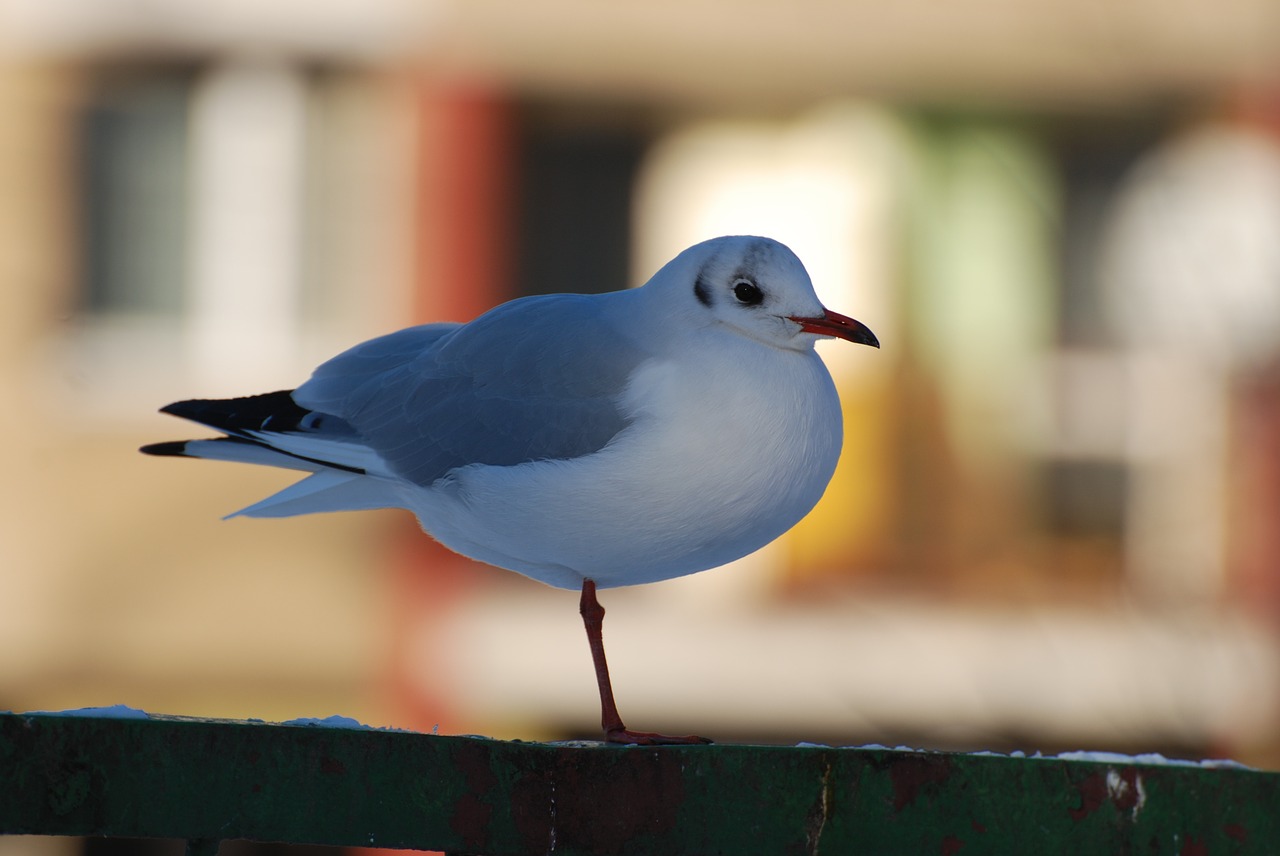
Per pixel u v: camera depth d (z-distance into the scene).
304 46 14.50
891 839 4.23
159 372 14.53
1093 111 15.30
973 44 14.97
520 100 14.77
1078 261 15.62
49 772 4.09
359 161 14.62
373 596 14.33
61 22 14.35
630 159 15.53
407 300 14.66
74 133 14.52
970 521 15.51
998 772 4.25
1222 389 15.23
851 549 15.38
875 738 14.90
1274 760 14.35
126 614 14.27
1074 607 15.14
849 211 15.45
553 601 14.73
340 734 4.14
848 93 15.21
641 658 14.62
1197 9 14.96
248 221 14.67
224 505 14.30
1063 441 15.62
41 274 14.48
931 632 14.95
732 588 15.13
